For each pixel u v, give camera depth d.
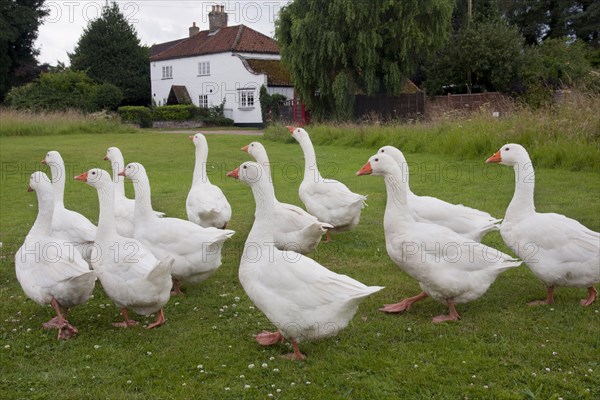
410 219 5.44
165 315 5.62
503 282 6.40
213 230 6.00
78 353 4.74
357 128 21.44
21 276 5.26
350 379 4.26
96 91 44.75
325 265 7.14
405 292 6.18
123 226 7.12
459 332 5.06
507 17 47.22
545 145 14.20
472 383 4.17
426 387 4.14
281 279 4.48
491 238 8.15
